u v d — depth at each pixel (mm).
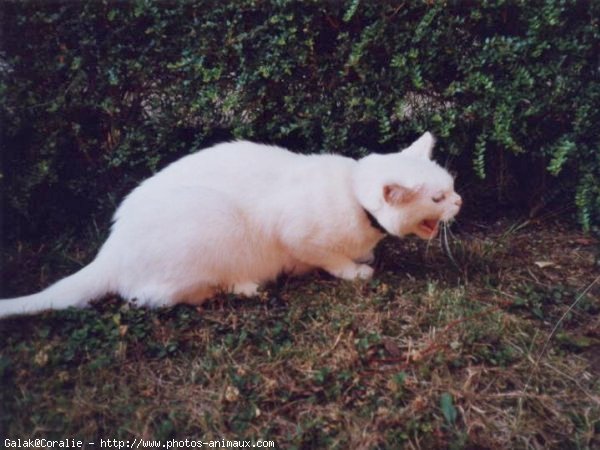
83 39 907
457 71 932
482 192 1044
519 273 896
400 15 895
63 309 779
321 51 928
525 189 1048
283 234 815
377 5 894
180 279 782
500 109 911
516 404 674
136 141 956
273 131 947
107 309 789
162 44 914
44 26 903
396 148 980
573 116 934
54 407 658
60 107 926
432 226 824
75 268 912
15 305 768
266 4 889
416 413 654
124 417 651
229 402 666
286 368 708
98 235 970
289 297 832
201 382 691
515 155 989
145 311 778
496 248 955
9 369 698
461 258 926
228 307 803
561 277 891
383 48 914
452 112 926
